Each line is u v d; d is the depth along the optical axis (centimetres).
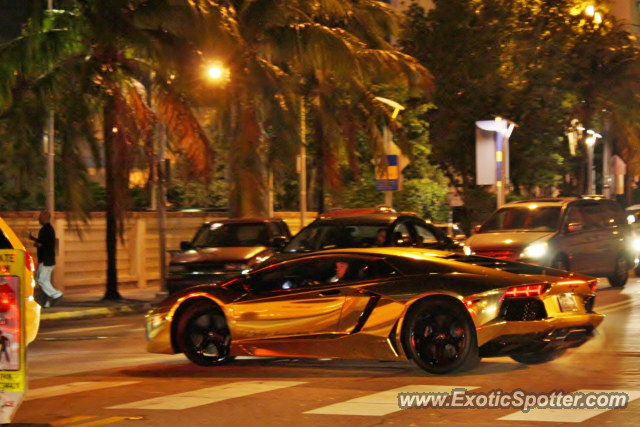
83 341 1816
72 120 2594
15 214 2781
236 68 2616
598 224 2594
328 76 3141
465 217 4841
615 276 2672
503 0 4559
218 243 2519
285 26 2855
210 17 2494
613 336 1625
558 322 1239
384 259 1289
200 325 1388
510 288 1218
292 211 4128
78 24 2555
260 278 1375
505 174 3934
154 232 3312
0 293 890
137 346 1712
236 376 1302
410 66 2989
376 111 3209
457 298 1208
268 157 2880
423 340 1230
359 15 3153
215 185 3916
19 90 2659
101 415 1049
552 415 984
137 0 2508
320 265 1341
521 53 4566
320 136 3341
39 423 1003
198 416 1026
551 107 4734
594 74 4872
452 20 4578
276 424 977
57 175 2845
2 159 2886
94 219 3062
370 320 1250
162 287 2839
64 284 2945
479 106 4669
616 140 5709
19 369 887
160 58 2502
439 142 4738
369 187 4159
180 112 2650
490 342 1205
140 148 2720
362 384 1198
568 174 6162
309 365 1373
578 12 4672
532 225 2486
